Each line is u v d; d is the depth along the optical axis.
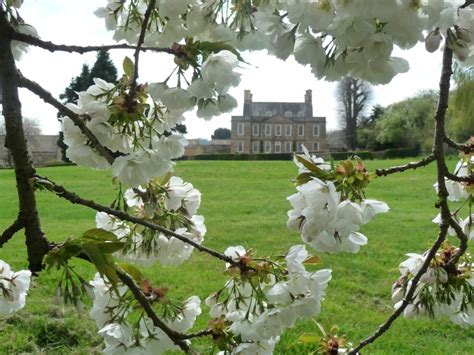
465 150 2.71
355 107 78.81
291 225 1.92
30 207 1.91
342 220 1.81
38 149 59.47
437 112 2.37
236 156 64.25
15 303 2.36
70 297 1.84
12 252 10.95
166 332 2.21
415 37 1.43
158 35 2.16
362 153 62.50
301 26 1.56
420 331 7.16
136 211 2.83
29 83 2.04
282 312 2.15
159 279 9.20
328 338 2.66
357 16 1.38
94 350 6.12
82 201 2.00
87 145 2.24
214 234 14.07
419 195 23.95
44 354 5.97
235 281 2.26
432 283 2.68
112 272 1.74
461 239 2.53
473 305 2.77
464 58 1.83
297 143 102.19
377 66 1.60
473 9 1.81
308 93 104.31
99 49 2.04
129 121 2.10
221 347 2.27
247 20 1.99
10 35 1.97
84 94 2.18
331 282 9.48
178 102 2.01
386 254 11.60
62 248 1.78
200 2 1.98
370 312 7.99
